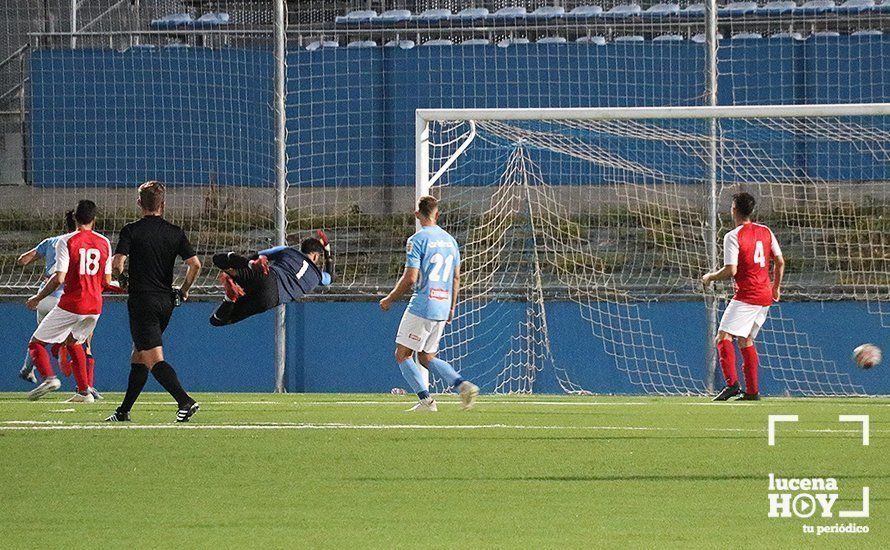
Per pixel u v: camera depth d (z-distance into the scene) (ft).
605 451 96.37
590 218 194.80
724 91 199.41
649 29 214.90
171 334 181.16
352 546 59.82
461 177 195.62
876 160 196.44
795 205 198.49
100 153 199.82
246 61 198.08
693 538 61.82
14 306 184.44
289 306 179.52
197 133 198.90
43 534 63.21
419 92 198.49
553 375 178.29
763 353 177.37
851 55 198.18
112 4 236.63
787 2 234.79
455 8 244.83
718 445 100.17
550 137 194.39
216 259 141.69
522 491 76.95
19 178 217.97
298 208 197.98
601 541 60.95
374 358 179.01
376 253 196.54
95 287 145.59
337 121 198.80
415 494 75.77
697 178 193.26
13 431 110.01
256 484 79.87
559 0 243.81
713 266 173.78
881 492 76.43
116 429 112.06
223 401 153.69
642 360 176.86
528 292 180.14
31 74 199.93
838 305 176.65
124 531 63.98
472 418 125.08
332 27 230.07
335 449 97.45
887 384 175.52
